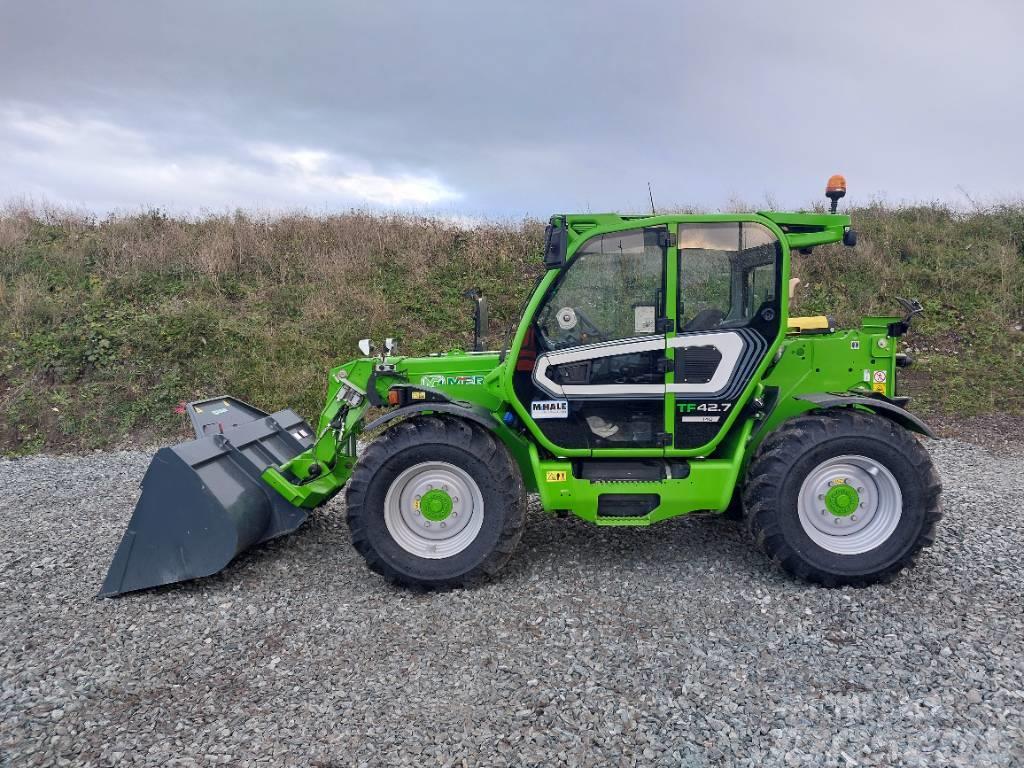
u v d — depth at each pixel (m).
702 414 4.50
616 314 4.48
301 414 9.58
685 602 4.18
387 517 4.47
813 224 4.52
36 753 2.95
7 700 3.35
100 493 6.88
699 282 4.44
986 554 4.77
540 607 4.18
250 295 12.02
